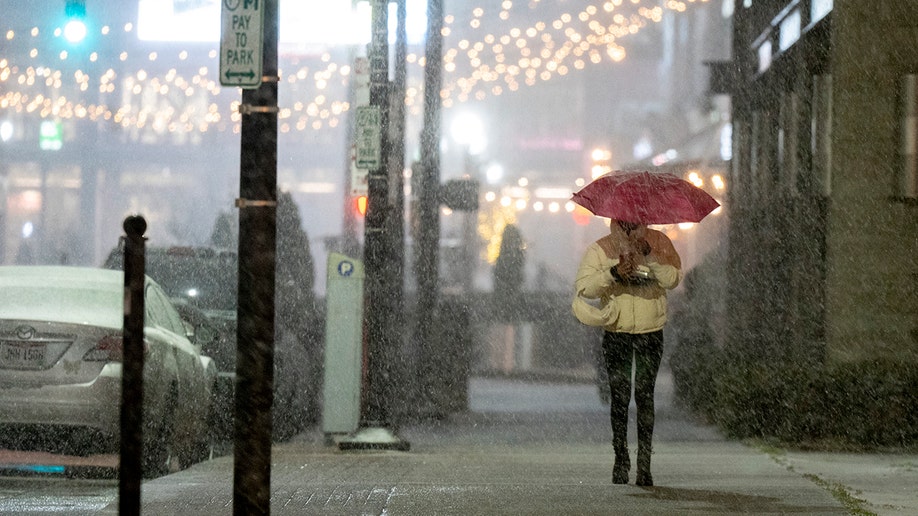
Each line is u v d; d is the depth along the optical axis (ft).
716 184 173.27
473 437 119.03
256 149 48.19
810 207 127.13
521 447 107.45
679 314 161.27
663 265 70.49
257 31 48.03
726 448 102.83
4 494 72.18
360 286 107.76
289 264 153.89
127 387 44.21
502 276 211.41
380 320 101.65
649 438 71.67
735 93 160.76
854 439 99.40
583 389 182.80
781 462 87.66
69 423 77.00
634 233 69.92
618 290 71.00
